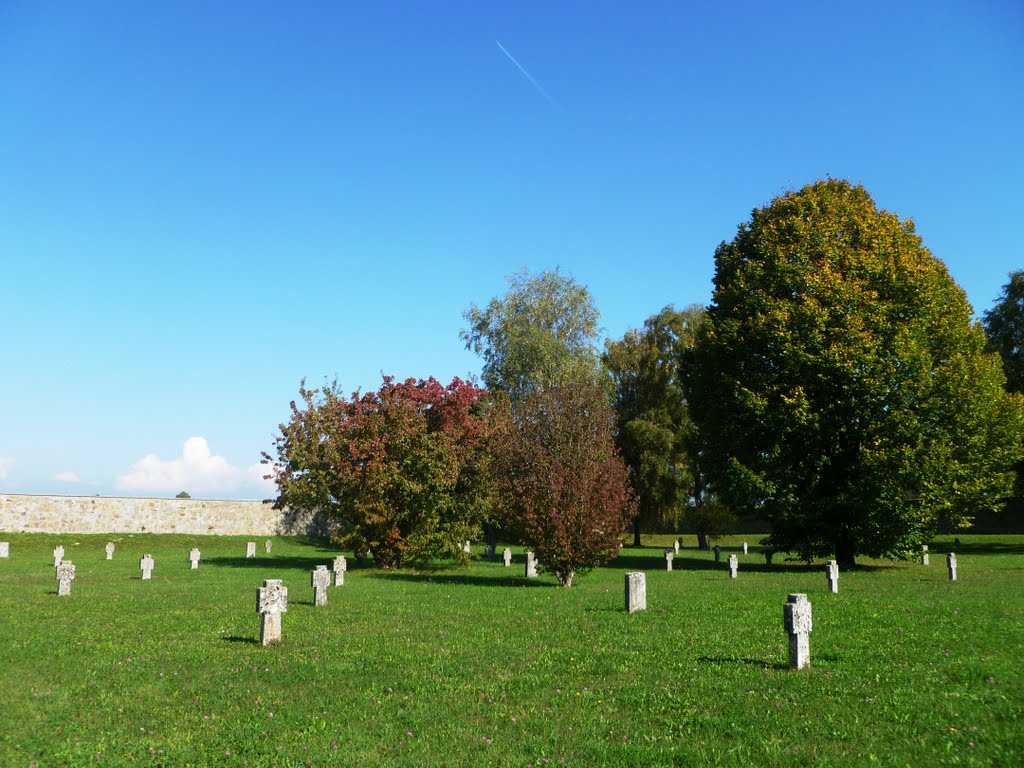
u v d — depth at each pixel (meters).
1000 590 23.61
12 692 11.27
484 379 56.28
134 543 56.12
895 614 17.78
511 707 10.27
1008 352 60.38
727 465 39.16
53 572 33.69
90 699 10.91
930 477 34.12
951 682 10.93
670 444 53.53
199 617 18.83
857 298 35.16
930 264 37.19
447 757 8.38
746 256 42.78
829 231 38.53
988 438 38.22
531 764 8.09
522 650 14.10
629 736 8.93
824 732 8.83
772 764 7.87
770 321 36.56
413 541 35.69
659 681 11.43
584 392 34.56
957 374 34.53
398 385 38.56
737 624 16.86
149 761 8.43
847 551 37.16
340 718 9.91
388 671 12.45
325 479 38.41
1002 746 8.22
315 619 18.55
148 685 11.65
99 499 59.12
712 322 41.53
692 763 7.97
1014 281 60.81
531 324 55.53
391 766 8.13
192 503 62.69
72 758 8.48
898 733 8.75
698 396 41.97
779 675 11.58
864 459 34.19
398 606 21.11
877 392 33.62
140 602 22.16
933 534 36.97
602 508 28.39
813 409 35.91
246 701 10.77
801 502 36.03
